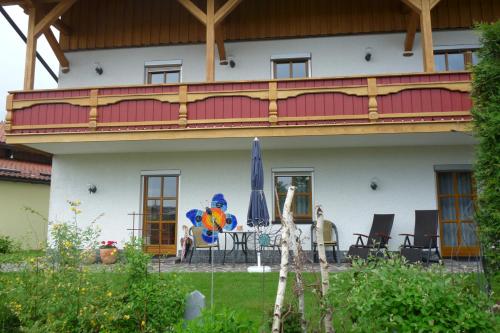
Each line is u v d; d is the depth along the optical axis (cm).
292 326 358
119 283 397
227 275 732
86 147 994
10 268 443
